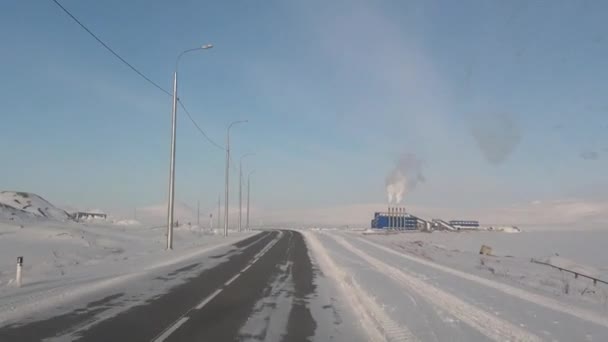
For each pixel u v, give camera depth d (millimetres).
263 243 41281
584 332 8531
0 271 17828
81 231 34688
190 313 10703
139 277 16875
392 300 12016
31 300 11711
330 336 8805
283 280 16812
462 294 12883
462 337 8281
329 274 18750
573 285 25672
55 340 8188
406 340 8148
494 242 65562
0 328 8977
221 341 8391
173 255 27281
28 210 52312
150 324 9547
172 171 32562
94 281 15391
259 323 9844
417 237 71250
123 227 55562
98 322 9602
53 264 20266
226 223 58812
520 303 11555
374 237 62219
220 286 15125
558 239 69875
